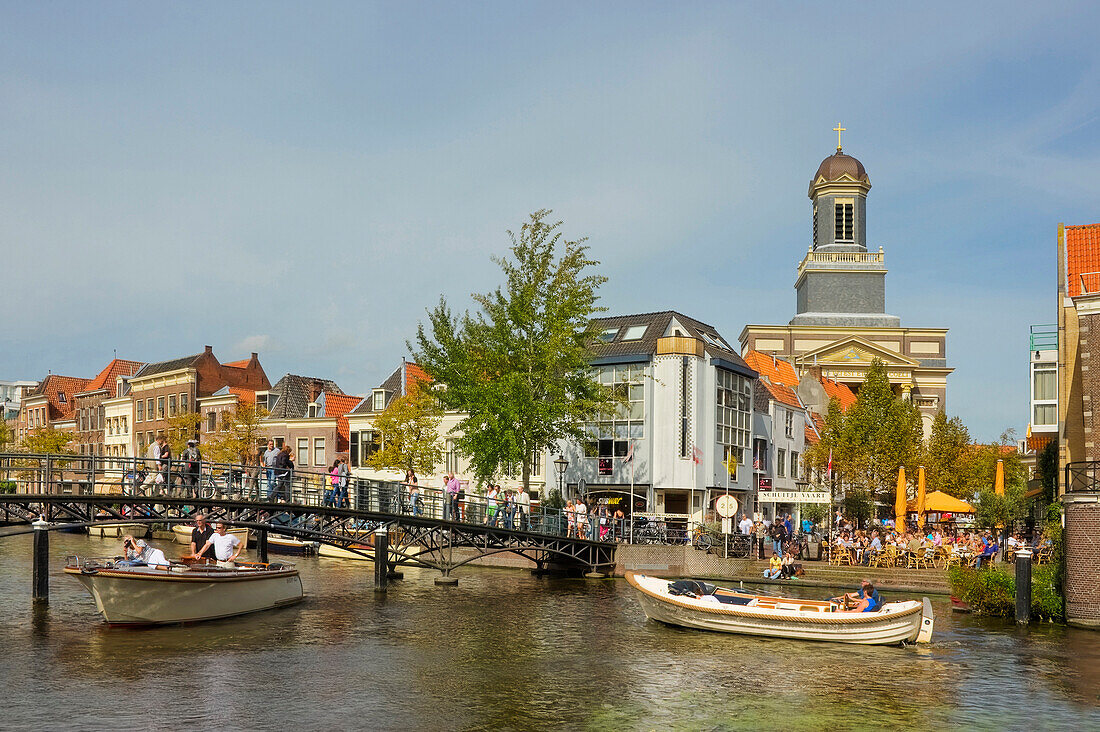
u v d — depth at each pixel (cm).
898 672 2033
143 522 2938
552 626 2584
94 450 8125
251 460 6238
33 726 1533
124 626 2398
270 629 2448
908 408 5200
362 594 3219
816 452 5328
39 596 2762
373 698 1753
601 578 3884
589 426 4906
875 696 1827
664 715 1675
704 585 2678
